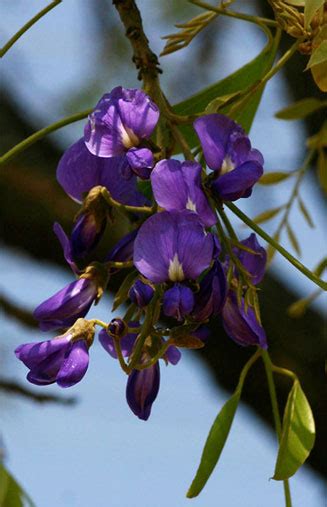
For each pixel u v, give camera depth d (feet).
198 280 2.15
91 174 2.20
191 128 2.37
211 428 2.21
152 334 2.10
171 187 2.10
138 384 2.14
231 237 2.12
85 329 2.14
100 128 2.16
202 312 2.10
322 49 2.18
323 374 3.47
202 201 2.10
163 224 2.09
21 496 2.51
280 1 2.26
